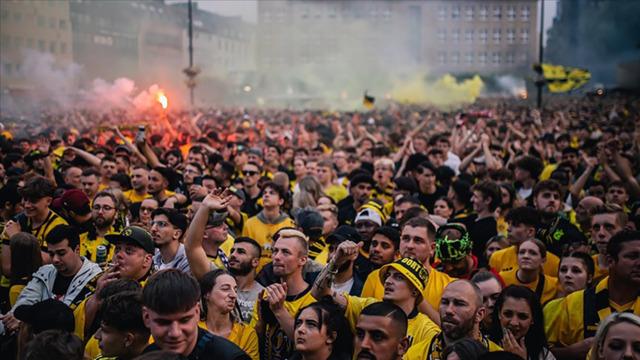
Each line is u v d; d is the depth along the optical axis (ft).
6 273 20.30
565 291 17.95
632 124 72.18
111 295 13.37
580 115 99.81
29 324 14.06
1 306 20.01
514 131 52.75
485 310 15.25
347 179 38.88
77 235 17.94
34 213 22.35
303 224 22.16
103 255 19.83
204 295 15.28
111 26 241.76
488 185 25.18
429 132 68.64
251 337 15.53
